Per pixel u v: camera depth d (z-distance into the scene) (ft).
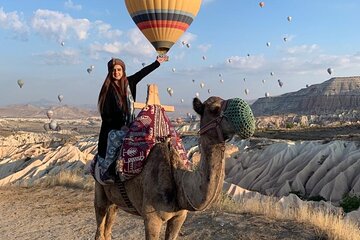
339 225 28.84
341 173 116.67
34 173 114.93
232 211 34.30
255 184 132.16
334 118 521.24
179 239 27.76
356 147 135.03
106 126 18.51
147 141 17.20
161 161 16.55
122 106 18.22
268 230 28.40
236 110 13.78
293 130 254.47
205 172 14.66
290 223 29.99
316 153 134.92
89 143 198.49
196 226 30.09
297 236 27.27
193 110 14.96
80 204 42.37
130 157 17.02
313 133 229.04
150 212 16.40
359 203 93.56
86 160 126.21
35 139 350.84
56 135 403.75
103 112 18.42
